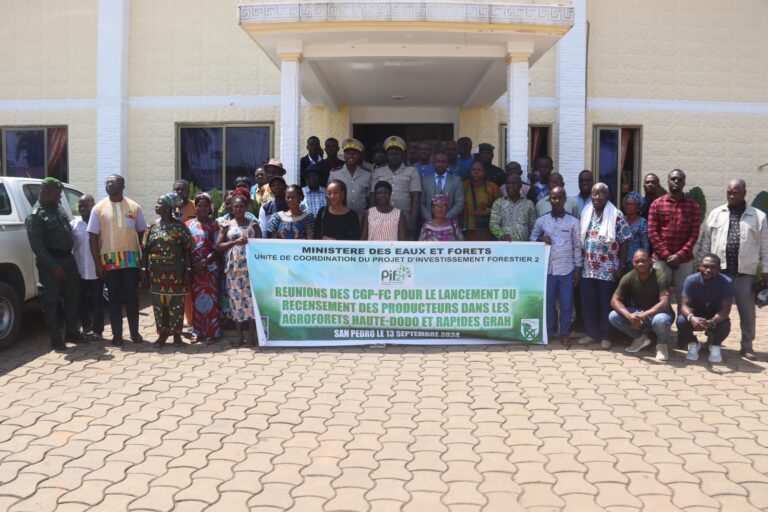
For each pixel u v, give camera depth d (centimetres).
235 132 1253
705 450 457
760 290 812
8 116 1276
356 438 477
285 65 841
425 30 795
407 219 795
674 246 730
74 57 1262
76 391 578
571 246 729
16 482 412
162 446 464
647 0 1217
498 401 552
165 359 680
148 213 1266
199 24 1244
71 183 1268
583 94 1196
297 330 726
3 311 720
